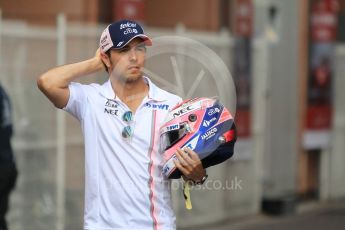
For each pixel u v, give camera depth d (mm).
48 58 22344
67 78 11727
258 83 30344
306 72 33469
